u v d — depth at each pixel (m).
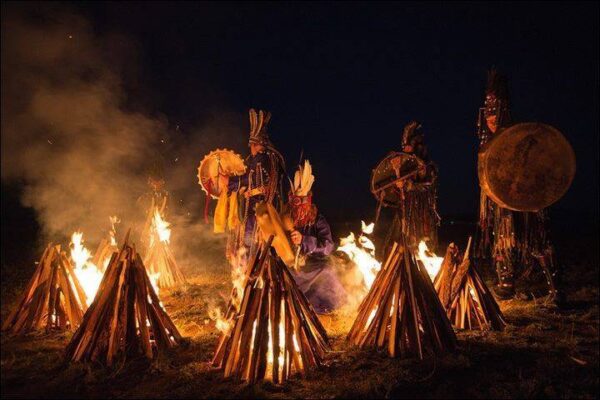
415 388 3.93
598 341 4.77
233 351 4.12
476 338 4.84
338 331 5.09
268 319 4.17
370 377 4.04
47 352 4.65
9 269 7.80
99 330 4.42
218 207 5.80
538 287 6.52
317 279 5.82
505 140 4.97
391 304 4.61
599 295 6.19
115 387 4.01
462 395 3.81
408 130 5.85
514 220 5.98
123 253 4.59
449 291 5.19
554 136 4.96
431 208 5.82
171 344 4.67
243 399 3.81
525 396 3.76
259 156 5.64
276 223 4.99
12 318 5.20
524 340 4.77
